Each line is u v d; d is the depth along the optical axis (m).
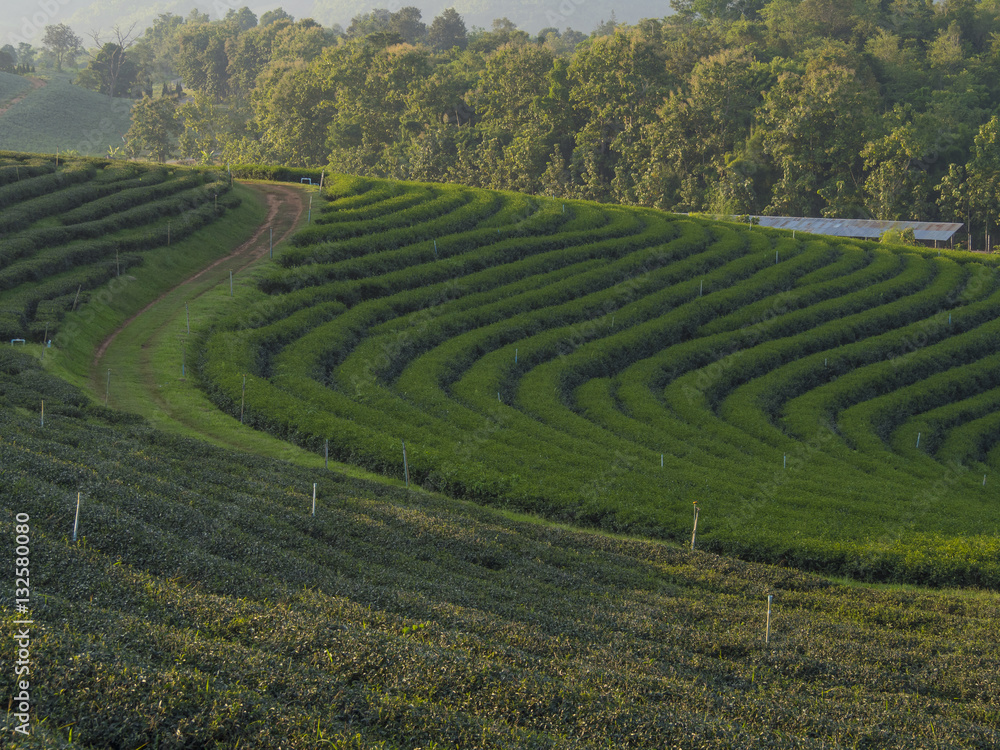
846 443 51.84
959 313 73.00
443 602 24.30
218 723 14.88
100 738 14.27
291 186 94.25
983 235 126.19
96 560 21.64
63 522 23.67
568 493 38.59
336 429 42.47
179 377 47.88
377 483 37.56
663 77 139.38
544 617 24.59
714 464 44.62
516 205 87.94
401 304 62.72
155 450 35.66
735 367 60.19
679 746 17.08
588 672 20.11
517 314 64.38
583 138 137.62
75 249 59.28
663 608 27.33
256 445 41.25
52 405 38.50
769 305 70.38
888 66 154.00
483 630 22.38
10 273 53.28
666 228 85.88
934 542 35.75
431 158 140.62
